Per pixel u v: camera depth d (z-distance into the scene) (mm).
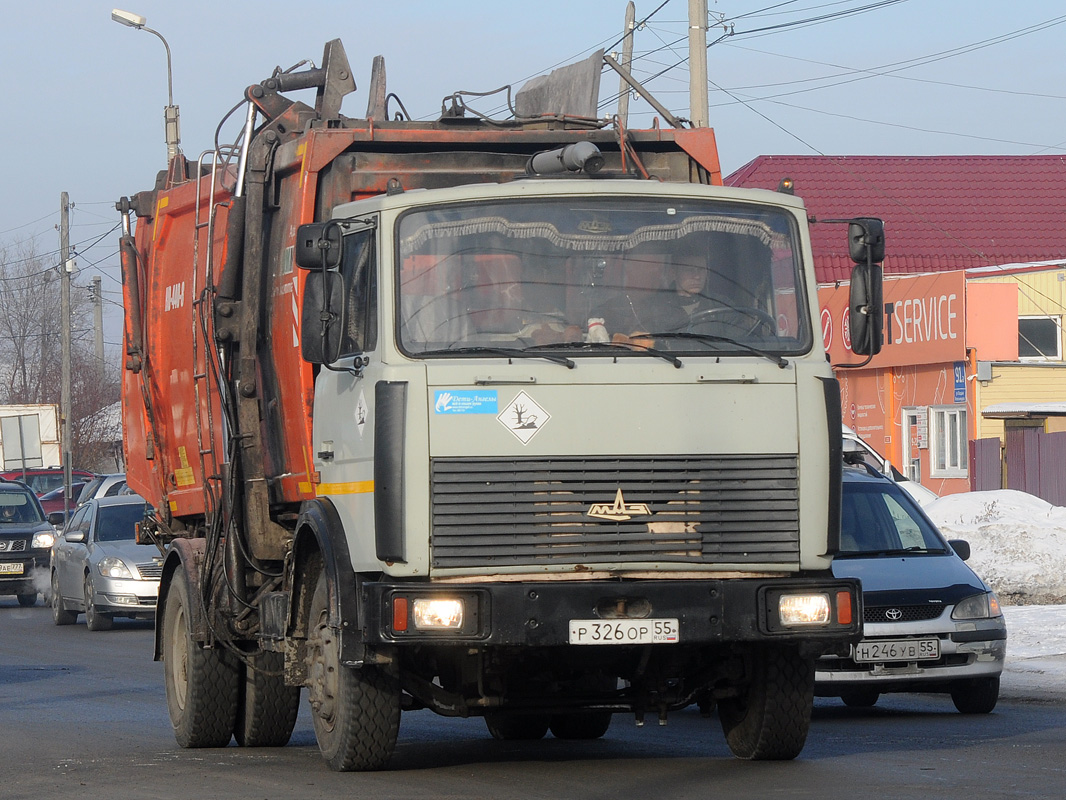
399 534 16484
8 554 60250
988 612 26156
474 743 22953
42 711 28141
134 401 27281
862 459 47656
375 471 16656
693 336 17312
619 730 24906
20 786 18766
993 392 68438
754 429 17125
